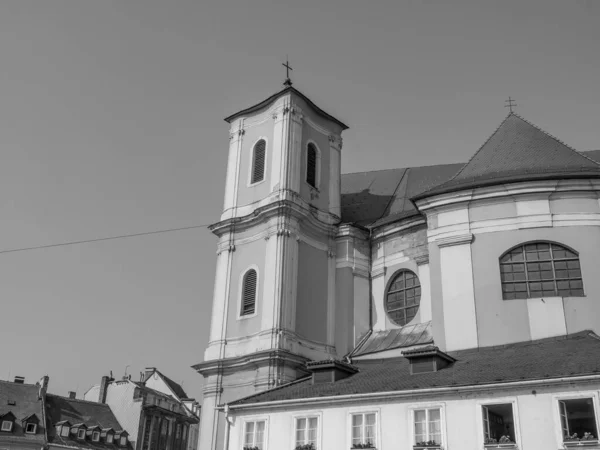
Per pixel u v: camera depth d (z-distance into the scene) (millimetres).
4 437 54594
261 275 30797
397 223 31469
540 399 17781
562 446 17125
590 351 20062
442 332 25297
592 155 31797
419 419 19266
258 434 22062
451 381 19297
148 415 65062
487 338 24266
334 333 30984
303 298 30453
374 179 37562
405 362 24969
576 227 24656
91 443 59719
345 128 37000
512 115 30469
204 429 29531
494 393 18391
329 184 34562
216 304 32094
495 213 25875
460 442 18359
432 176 35938
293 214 31156
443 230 26641
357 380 22594
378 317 30828
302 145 33750
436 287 26125
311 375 26938
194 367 30859
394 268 31000
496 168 27484
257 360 28547
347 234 32531
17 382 61062
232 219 32969
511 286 24844
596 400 17094
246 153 34969
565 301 23781
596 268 23953
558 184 25109
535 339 23562
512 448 17672
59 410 60844
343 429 20359
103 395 66562
